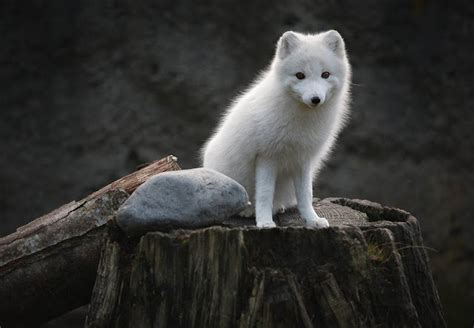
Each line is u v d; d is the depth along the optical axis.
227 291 12.73
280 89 16.39
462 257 33.38
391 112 34.09
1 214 31.88
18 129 32.50
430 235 33.38
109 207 15.69
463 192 34.03
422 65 34.38
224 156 17.02
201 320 12.82
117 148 32.94
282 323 12.74
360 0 34.19
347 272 13.28
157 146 33.06
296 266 13.19
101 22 33.00
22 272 15.80
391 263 13.76
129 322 13.22
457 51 34.50
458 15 34.50
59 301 16.41
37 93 32.69
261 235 13.08
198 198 13.60
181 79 33.16
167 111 33.16
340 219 16.81
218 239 12.81
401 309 13.60
